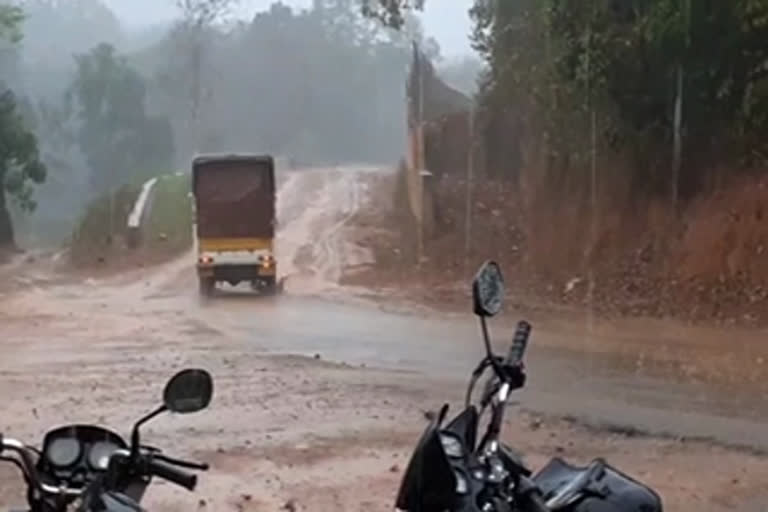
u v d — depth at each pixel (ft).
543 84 130.93
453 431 14.48
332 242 190.70
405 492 13.67
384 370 60.80
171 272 181.27
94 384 54.65
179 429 42.60
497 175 178.09
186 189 281.54
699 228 103.86
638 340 75.15
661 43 104.63
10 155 255.91
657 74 109.09
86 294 141.69
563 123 128.26
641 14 108.47
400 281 145.69
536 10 140.15
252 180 131.75
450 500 13.52
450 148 196.24
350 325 92.12
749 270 94.99
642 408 47.78
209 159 132.36
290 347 74.49
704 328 81.97
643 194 116.37
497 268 16.05
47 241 314.14
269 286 132.98
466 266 149.18
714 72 104.12
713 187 107.24
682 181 110.63
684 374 58.29
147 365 62.69
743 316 86.48
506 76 156.04
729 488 34.19
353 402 48.91
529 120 147.95
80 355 68.64
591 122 121.80
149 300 128.26
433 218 171.83
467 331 85.15
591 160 124.67
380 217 217.36
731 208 101.91
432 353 71.15
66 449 15.43
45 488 15.05
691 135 109.40
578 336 78.23
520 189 159.94
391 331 86.28
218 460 37.29
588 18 112.16
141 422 15.30
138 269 190.90
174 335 83.41
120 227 241.35
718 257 98.89
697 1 101.35
